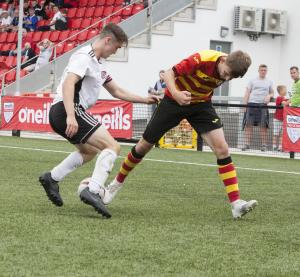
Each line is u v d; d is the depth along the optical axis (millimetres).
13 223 9969
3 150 23406
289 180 17828
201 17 40375
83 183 10914
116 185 12000
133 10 40219
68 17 43750
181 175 17906
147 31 39188
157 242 9031
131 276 7277
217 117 11523
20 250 8281
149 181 16297
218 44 41094
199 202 13117
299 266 8031
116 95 11797
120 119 28953
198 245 8961
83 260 7895
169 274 7422
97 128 11102
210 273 7535
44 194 13164
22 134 33000
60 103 11125
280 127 27000
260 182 17188
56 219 10430
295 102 26828
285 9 42250
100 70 11039
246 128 27922
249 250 8781
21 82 37562
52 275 7203
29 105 31109
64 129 11070
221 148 11359
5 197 12625
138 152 11766
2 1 49344
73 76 10734
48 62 37938
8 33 44812
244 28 40875
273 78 42562
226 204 12977
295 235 9945
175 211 11844
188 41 40125
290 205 13219
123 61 38500
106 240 9023
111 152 10977
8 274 7199
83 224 10109
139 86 39031
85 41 39531
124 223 10359
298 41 41750
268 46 42250
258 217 11562
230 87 41281
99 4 43156
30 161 19891
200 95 11367
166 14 39594
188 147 29078
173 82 11094
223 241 9289
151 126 11617
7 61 41625
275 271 7750
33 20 44500
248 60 10945
